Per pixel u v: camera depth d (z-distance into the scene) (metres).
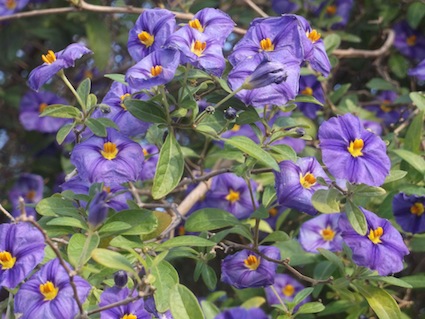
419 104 0.61
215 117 0.54
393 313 0.55
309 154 0.66
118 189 0.56
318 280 0.57
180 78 0.55
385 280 0.55
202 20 0.53
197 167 0.69
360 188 0.52
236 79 0.52
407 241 0.62
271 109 0.57
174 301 0.48
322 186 0.53
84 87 0.54
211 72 0.51
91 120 0.53
